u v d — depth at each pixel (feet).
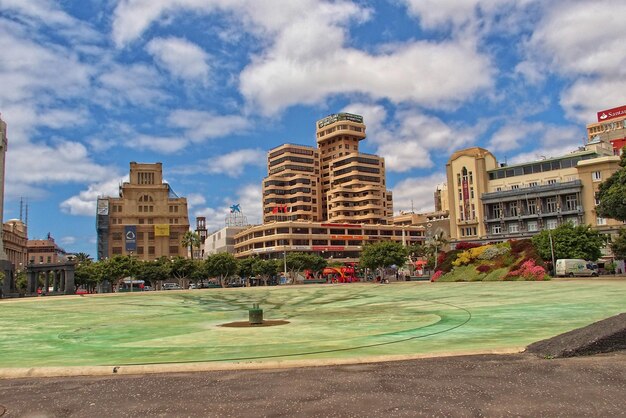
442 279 211.61
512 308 88.12
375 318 82.99
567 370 31.09
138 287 385.29
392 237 477.77
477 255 209.97
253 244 452.76
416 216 550.36
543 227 304.30
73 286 261.44
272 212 487.61
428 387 28.17
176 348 54.19
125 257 310.65
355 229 456.86
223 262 323.37
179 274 322.55
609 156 288.71
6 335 75.05
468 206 338.75
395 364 35.29
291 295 173.58
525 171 320.50
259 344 54.70
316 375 32.40
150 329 78.38
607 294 108.37
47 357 50.88
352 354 43.68
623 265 250.98
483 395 26.40
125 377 34.76
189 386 30.58
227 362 37.55
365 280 342.03
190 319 95.14
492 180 334.24
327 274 361.30
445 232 367.25
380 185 517.14
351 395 27.04
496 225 326.24
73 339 68.39
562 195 299.17
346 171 527.81
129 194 485.97
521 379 29.35
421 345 49.21
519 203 313.94
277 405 25.76
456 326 66.39
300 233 426.92
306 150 560.61
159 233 480.23
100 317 106.42
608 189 188.44
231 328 74.95
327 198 531.50
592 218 284.61
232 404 26.21
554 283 157.07
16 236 542.98
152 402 27.25
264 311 108.27
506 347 39.68
